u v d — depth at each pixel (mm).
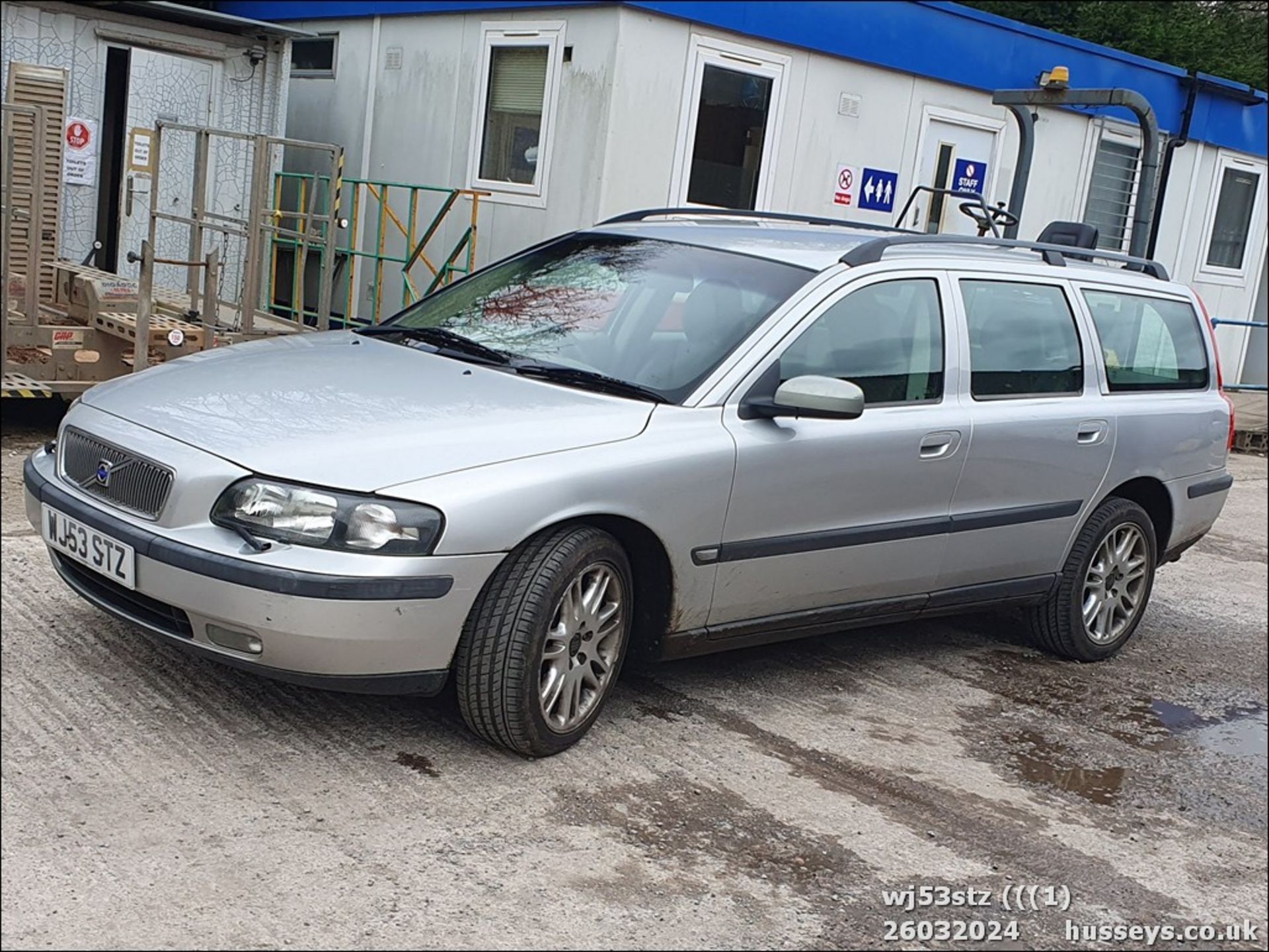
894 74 11727
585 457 4039
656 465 4164
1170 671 6117
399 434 3951
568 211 10297
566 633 4082
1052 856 4020
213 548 3732
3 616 4832
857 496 4785
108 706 4188
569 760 4195
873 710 5035
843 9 11070
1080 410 5652
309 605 3645
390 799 3799
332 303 12594
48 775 3705
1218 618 7195
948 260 5297
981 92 12484
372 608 3688
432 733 4270
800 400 4352
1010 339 5449
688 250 5129
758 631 4727
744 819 3959
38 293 7625
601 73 9945
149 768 3822
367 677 3805
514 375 4535
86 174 10867
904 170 12086
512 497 3852
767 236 5336
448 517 3752
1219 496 6543
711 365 4520
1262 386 17125
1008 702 5375
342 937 3107
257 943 3045
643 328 4734
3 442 7633
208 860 3373
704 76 10430
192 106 11391
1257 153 15727
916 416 4973
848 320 4832
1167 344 6293
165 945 2996
